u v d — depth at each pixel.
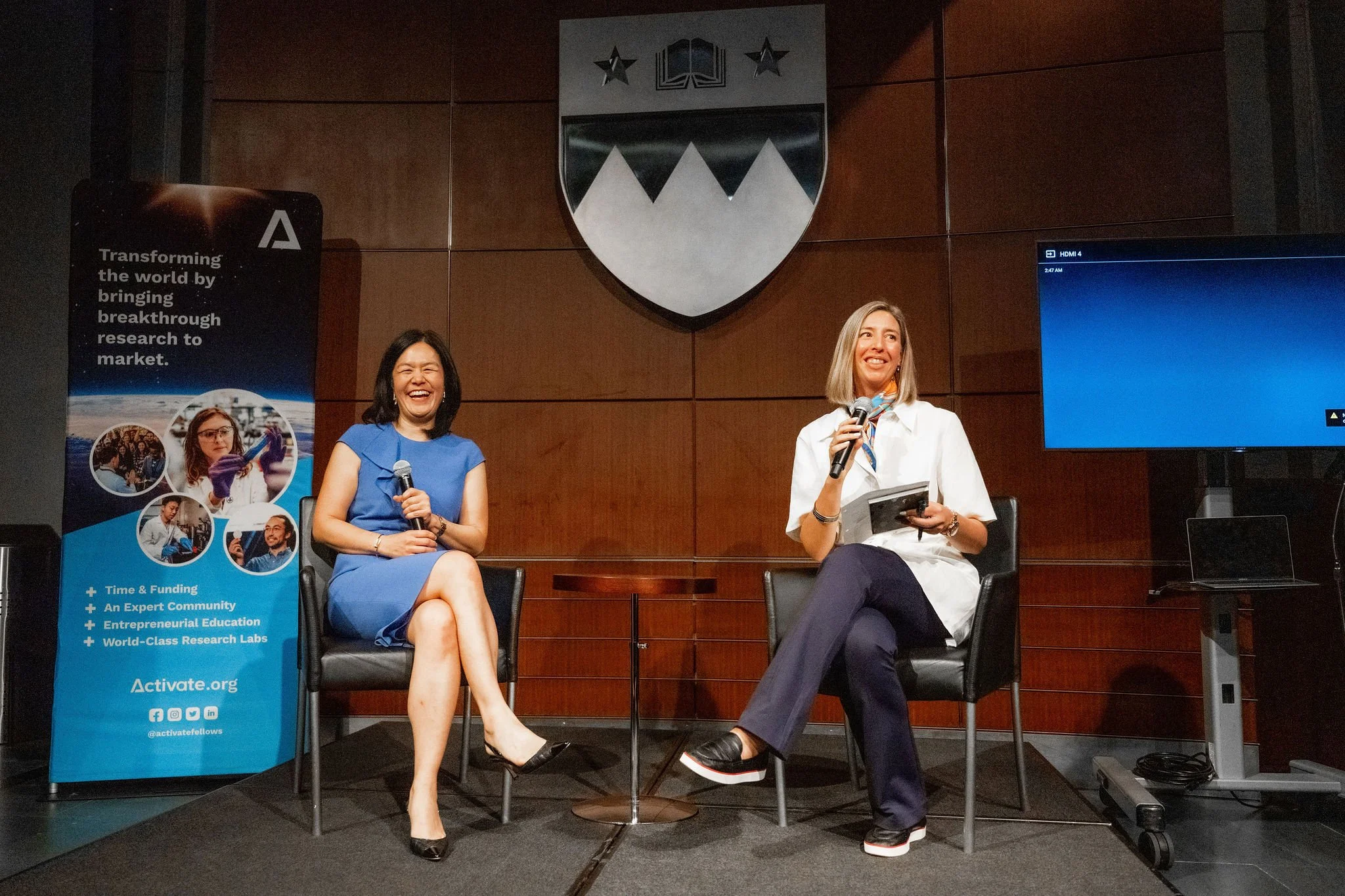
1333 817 2.67
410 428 2.63
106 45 3.63
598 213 3.45
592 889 1.84
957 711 3.27
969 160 3.35
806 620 2.05
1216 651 2.70
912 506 2.15
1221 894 2.06
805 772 2.79
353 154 3.57
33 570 3.42
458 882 1.88
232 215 3.03
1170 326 2.87
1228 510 2.82
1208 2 3.22
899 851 2.03
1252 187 3.21
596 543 3.45
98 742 2.80
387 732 3.30
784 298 3.42
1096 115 3.27
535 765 1.97
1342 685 2.87
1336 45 2.96
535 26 3.57
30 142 3.53
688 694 3.40
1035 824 2.28
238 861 2.01
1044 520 3.23
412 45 3.59
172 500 2.91
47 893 1.83
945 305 3.33
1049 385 2.90
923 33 3.41
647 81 3.46
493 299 3.53
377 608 2.25
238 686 2.90
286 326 3.04
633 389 3.47
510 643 2.44
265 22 3.59
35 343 3.49
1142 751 3.11
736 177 3.43
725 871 1.94
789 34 3.43
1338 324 2.79
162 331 2.95
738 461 3.41
